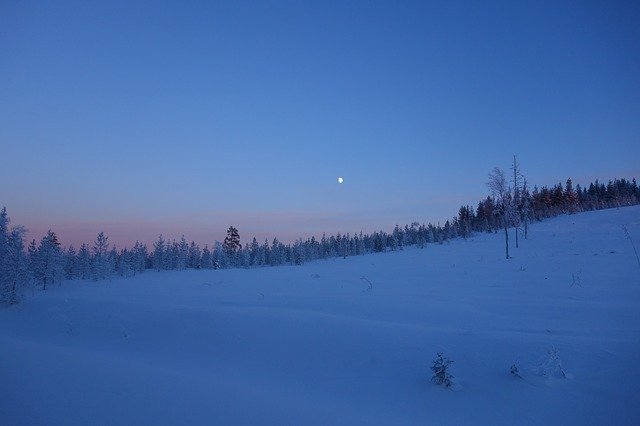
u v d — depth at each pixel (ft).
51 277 154.40
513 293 68.49
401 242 325.21
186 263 291.58
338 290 83.46
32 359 33.45
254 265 309.42
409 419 24.80
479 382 29.30
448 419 24.77
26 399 23.61
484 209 326.85
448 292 72.69
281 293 80.33
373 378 31.83
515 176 168.55
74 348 45.57
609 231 179.52
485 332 38.52
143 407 23.68
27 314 64.13
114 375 29.96
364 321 44.45
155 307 56.54
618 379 27.22
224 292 86.84
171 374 31.89
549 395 26.40
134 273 241.14
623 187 380.99
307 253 319.47
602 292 64.95
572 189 345.72
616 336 37.22
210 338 43.50
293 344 39.63
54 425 20.25
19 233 85.25
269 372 34.76
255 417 23.35
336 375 32.96
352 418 24.36
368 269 142.00
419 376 31.09
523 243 179.32
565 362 30.35
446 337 37.50
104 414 22.21
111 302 62.39
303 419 23.53
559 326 42.65
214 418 22.76
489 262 129.59
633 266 94.58
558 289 70.23
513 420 24.16
